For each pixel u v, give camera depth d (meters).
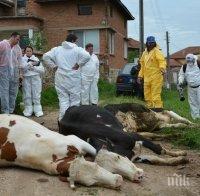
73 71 10.30
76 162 6.44
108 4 31.38
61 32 31.83
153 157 7.71
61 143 6.78
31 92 13.33
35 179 6.63
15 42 11.61
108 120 8.01
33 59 13.28
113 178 6.36
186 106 16.36
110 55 32.06
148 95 12.20
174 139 9.57
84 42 31.53
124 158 6.80
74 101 10.45
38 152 6.76
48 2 31.77
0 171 6.95
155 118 10.12
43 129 7.09
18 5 33.16
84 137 7.69
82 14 31.45
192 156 8.43
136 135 7.92
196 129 10.08
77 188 6.40
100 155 6.78
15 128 6.96
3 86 11.00
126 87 21.66
